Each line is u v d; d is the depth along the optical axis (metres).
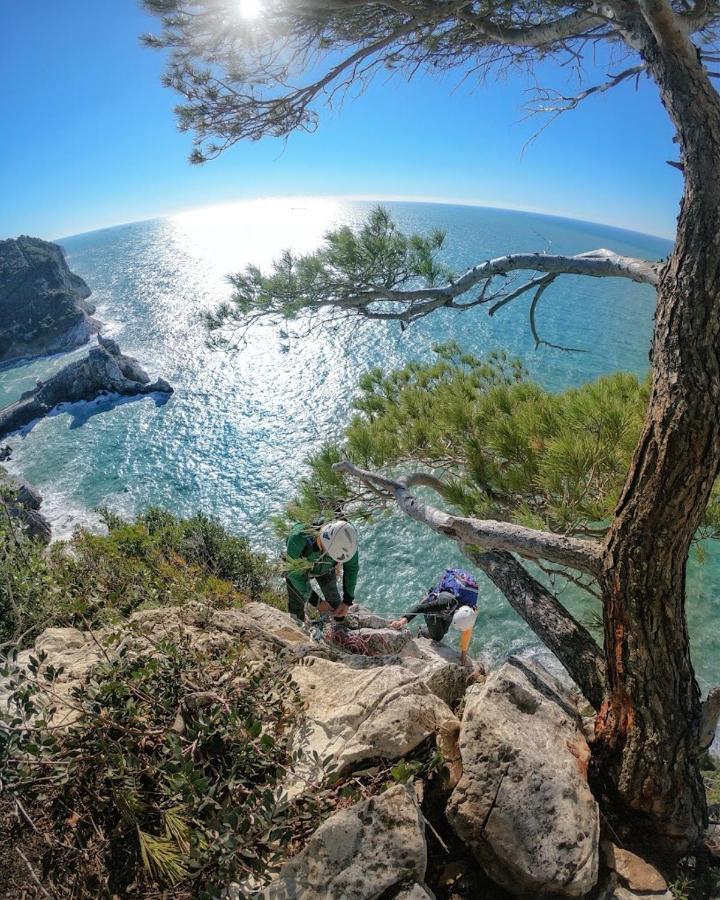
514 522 4.53
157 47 4.25
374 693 3.48
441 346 6.57
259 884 2.45
